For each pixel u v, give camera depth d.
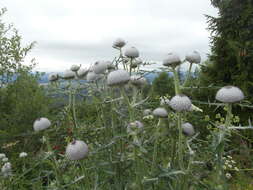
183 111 0.53
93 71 0.73
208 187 0.51
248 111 1.90
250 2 2.19
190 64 0.66
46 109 1.42
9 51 1.64
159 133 0.59
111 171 0.61
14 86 1.60
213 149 0.47
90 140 0.72
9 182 0.72
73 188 0.64
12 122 1.43
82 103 0.79
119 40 0.84
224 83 2.13
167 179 0.54
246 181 1.09
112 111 0.68
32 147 1.21
